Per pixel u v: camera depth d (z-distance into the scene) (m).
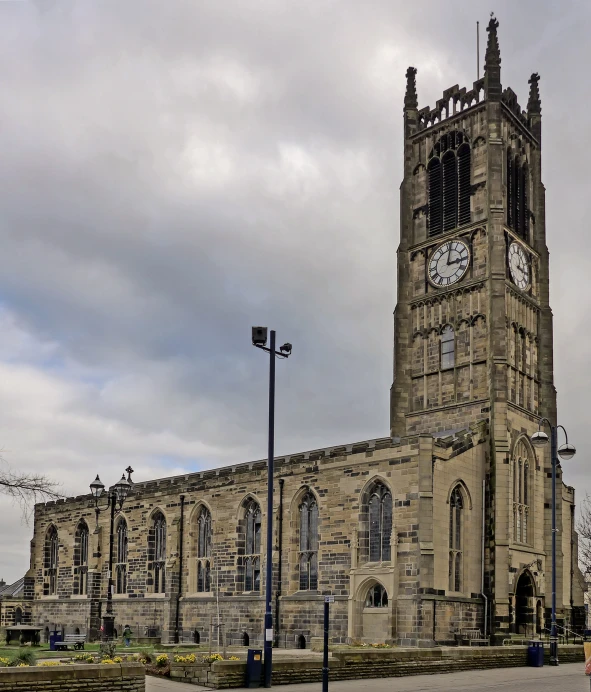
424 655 53.31
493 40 97.44
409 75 106.00
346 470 80.62
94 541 108.25
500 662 59.00
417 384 95.75
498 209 91.88
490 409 85.88
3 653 56.06
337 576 79.19
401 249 100.50
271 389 47.31
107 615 65.31
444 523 76.31
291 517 85.19
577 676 52.44
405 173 103.00
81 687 35.56
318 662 46.53
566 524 95.44
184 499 98.44
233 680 42.41
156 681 43.00
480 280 91.44
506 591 79.62
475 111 97.25
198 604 93.19
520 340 93.19
